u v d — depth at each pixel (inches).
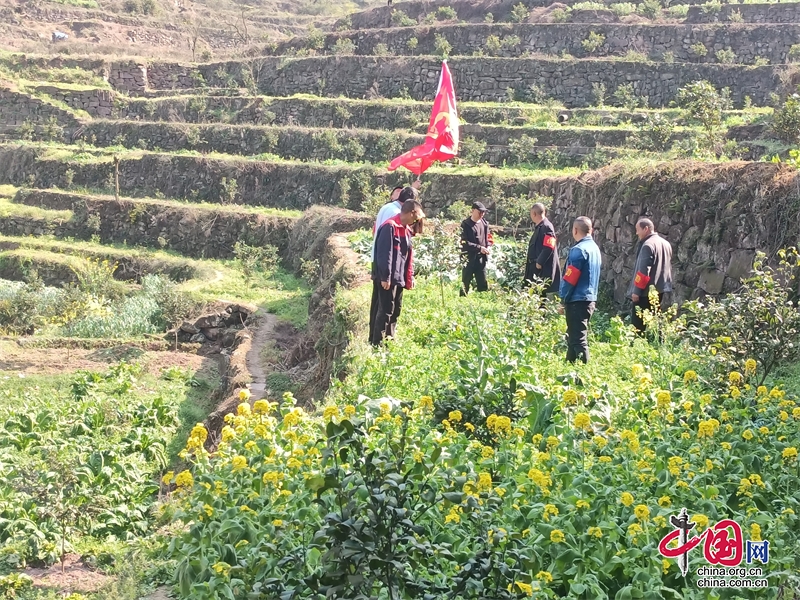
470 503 222.1
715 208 592.7
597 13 2085.4
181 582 238.4
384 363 415.8
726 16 1982.0
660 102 1820.9
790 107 924.0
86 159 2004.2
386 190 1651.1
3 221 1835.6
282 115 2047.2
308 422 310.7
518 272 682.8
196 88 2282.2
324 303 828.0
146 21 3110.2
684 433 297.6
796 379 394.9
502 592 206.5
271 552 223.8
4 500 426.9
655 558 219.5
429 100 2012.8
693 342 421.4
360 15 2487.7
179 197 1862.7
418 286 650.2
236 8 3540.8
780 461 270.2
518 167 1588.3
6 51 2448.3
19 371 860.6
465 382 335.0
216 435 661.9
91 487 446.6
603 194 756.0
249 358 907.4
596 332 560.7
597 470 267.3
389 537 205.2
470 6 2368.4
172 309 1136.8
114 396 766.5
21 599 315.0
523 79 1925.4
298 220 1561.3
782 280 516.4
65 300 1213.1
